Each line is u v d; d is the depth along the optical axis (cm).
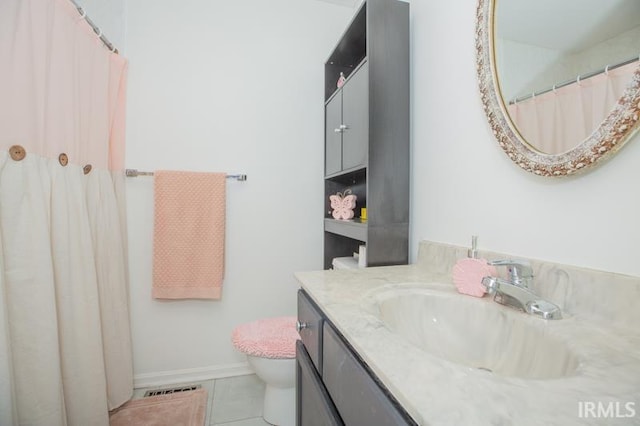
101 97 139
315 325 77
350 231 143
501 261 73
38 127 98
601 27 60
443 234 110
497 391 37
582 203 65
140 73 163
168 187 162
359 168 131
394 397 41
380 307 72
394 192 125
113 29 157
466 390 37
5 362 83
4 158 89
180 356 169
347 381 56
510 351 64
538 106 73
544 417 32
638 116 53
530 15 75
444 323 78
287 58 186
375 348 49
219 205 169
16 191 91
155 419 136
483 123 92
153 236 163
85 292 116
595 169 63
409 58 127
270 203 184
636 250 56
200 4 172
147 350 165
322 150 192
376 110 122
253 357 127
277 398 132
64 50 110
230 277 177
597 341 51
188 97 170
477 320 73
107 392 137
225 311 176
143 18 163
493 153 89
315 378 76
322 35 191
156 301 166
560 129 68
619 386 38
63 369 107
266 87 183
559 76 68
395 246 125
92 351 117
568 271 66
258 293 182
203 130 173
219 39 175
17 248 91
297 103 188
